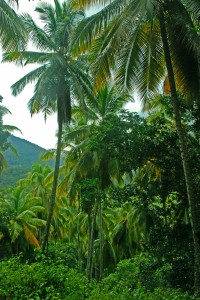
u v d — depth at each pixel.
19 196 34.75
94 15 14.38
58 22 22.62
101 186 23.62
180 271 14.39
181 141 13.32
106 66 14.52
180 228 14.98
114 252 37.75
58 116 22.64
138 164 15.16
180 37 13.97
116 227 35.16
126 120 15.02
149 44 14.91
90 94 23.64
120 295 8.52
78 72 23.06
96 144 15.01
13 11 12.68
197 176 15.12
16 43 12.92
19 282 8.12
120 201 15.37
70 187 24.89
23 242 33.88
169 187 15.20
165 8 13.69
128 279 17.42
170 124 18.42
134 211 28.73
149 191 15.30
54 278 8.48
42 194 37.88
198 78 14.28
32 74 23.06
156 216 15.63
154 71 15.21
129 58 14.58
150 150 14.96
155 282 14.92
